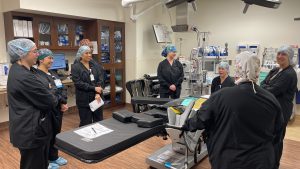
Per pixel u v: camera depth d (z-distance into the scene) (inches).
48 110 82.3
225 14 225.8
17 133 75.3
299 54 189.3
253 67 54.7
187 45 251.3
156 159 107.7
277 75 96.1
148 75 194.1
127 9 212.7
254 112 52.4
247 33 215.9
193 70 192.2
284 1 195.2
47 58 98.8
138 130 72.3
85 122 125.3
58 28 177.8
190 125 61.6
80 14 177.0
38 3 152.5
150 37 226.8
